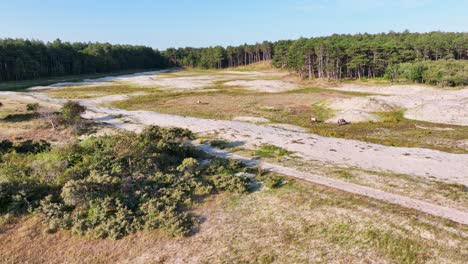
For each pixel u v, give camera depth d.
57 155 28.64
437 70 88.62
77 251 17.62
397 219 19.14
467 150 36.69
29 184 22.48
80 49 178.25
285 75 133.12
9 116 49.84
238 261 16.67
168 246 17.95
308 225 19.25
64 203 20.92
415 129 47.19
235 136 40.03
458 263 15.73
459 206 21.11
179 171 26.84
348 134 44.66
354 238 17.86
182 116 55.50
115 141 29.95
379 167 29.64
